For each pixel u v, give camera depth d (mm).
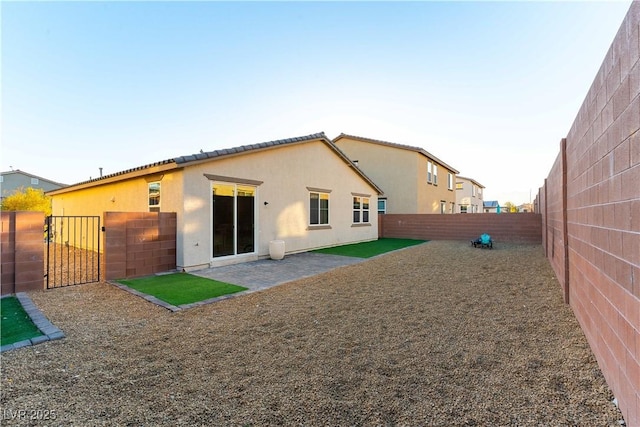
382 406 2566
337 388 2861
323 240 14008
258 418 2434
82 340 4008
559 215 6305
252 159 10422
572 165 4652
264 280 7504
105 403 2645
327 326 4516
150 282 7188
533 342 3752
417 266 9297
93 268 9094
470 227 17562
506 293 6020
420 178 21500
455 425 2307
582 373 2992
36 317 4742
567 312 4770
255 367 3299
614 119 2627
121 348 3781
